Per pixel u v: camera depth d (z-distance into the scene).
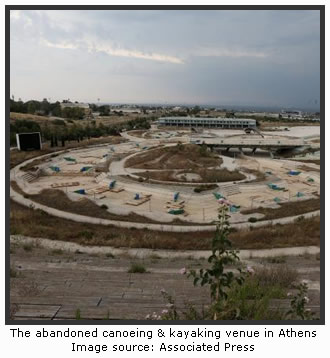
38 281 7.95
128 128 111.31
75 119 120.06
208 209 32.59
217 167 50.81
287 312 5.77
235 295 6.21
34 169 45.38
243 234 18.45
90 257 11.80
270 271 8.48
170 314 5.86
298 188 42.25
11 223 18.33
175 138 88.75
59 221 24.80
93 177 45.06
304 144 83.56
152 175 45.03
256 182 42.44
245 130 120.44
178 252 14.51
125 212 30.03
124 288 7.62
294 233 17.77
